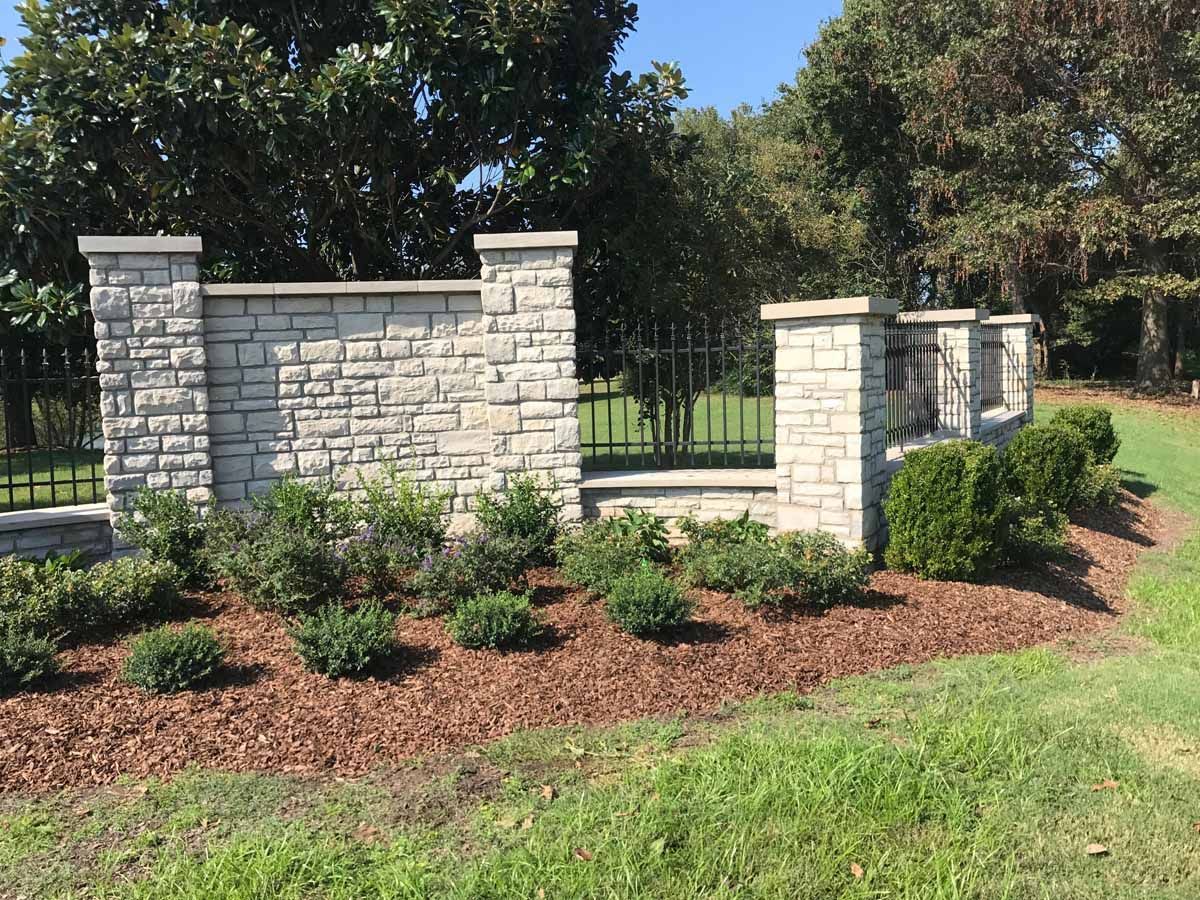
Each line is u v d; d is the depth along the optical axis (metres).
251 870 2.97
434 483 7.33
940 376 10.02
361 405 7.21
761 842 3.12
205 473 6.89
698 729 4.21
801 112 26.27
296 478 7.14
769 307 6.88
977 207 21.53
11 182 7.39
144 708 4.30
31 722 4.16
